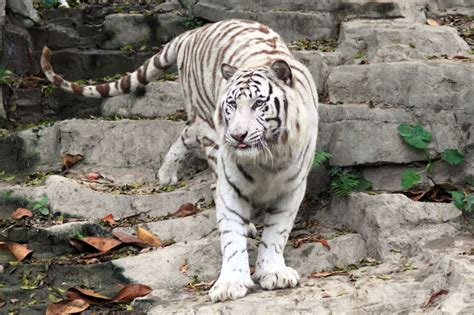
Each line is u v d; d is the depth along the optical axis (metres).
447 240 9.21
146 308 8.54
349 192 9.95
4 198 10.34
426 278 8.38
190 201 10.40
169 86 11.99
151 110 12.01
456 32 11.81
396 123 10.24
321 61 11.38
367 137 10.21
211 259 9.21
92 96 11.38
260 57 9.06
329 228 9.94
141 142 11.48
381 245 9.25
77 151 11.45
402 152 10.15
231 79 8.36
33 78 12.66
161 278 9.02
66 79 13.00
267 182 8.57
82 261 9.32
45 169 11.30
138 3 14.86
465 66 10.38
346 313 7.99
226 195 8.66
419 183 10.12
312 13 12.73
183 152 10.74
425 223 9.34
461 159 10.05
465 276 7.97
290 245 9.37
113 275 9.05
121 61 12.99
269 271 8.62
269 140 8.18
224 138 8.32
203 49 9.94
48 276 9.05
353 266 9.23
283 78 8.36
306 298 8.20
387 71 10.55
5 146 11.36
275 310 8.02
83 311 8.52
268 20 12.81
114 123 11.55
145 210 10.30
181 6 13.82
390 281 8.45
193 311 8.16
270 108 8.12
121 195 10.36
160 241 9.71
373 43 11.55
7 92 12.22
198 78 9.99
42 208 10.16
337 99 10.86
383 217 9.34
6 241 9.72
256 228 9.99
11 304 8.65
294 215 8.88
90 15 14.12
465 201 9.50
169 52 10.89
